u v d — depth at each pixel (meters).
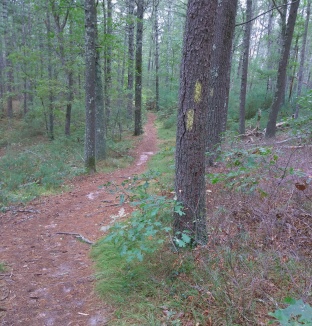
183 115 3.65
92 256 4.49
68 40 14.98
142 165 12.09
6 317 3.17
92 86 10.12
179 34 35.09
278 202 4.36
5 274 4.09
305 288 2.76
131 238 3.35
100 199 7.59
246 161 4.51
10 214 6.64
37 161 11.84
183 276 3.39
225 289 2.94
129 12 18.86
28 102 24.33
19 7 26.61
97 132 12.56
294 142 7.79
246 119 20.11
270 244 3.57
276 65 25.33
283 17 14.71
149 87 39.81
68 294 3.55
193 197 3.76
